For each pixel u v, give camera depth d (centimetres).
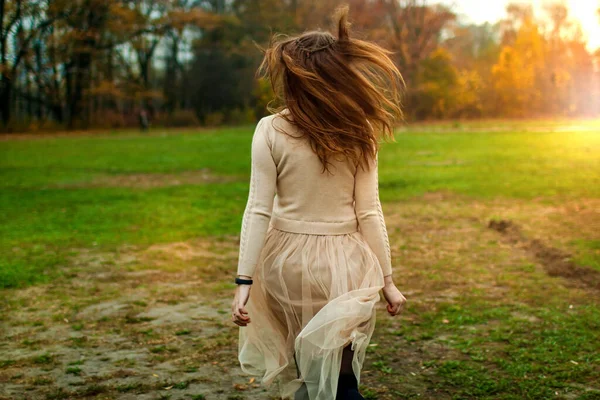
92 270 646
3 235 838
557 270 607
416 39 5912
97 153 2475
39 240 804
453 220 923
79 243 784
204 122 5459
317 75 223
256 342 244
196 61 5644
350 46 230
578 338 420
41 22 4275
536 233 780
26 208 1086
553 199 1086
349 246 236
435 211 1008
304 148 231
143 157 2252
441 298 534
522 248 727
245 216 234
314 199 233
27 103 5416
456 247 741
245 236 230
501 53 6212
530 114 6025
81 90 4959
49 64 4488
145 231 862
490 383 352
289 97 229
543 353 395
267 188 233
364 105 225
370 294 231
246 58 5684
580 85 6103
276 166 235
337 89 223
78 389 353
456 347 414
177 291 569
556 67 6175
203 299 545
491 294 540
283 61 230
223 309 515
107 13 4644
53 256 707
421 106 5781
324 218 234
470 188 1256
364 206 237
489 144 2622
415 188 1284
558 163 1733
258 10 5778
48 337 445
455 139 3036
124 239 808
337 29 233
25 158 2233
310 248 232
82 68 4853
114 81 5225
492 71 6138
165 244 778
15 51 4147
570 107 6081
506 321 464
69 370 379
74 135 4109
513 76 5928
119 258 702
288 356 243
